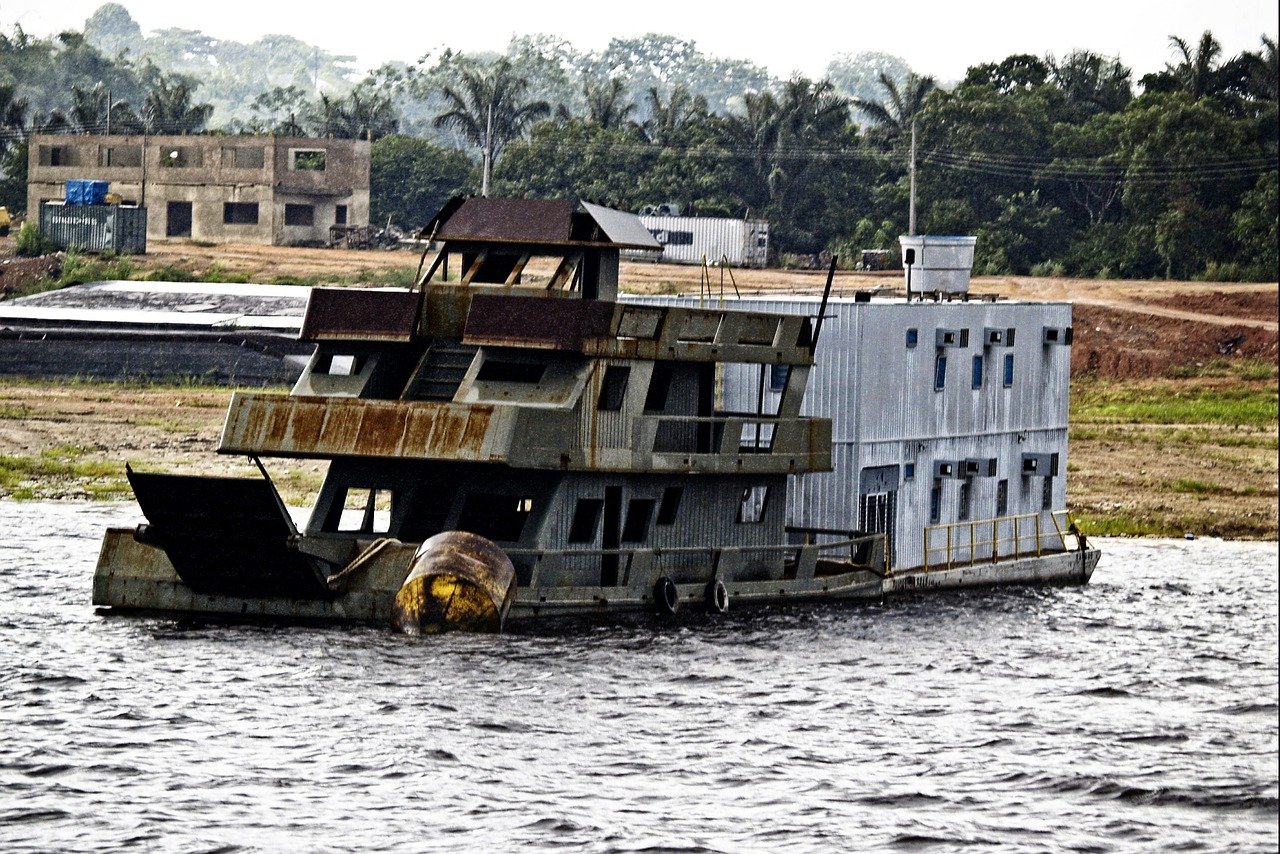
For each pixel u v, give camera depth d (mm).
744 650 168500
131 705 141750
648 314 172125
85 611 174125
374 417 165375
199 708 141375
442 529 172875
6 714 138750
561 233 175000
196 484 157750
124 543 171500
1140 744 144625
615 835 117375
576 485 170125
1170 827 123750
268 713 140625
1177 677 170375
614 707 146625
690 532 181625
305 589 165375
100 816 117750
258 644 160000
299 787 124562
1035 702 157875
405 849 113875
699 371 182625
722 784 129125
